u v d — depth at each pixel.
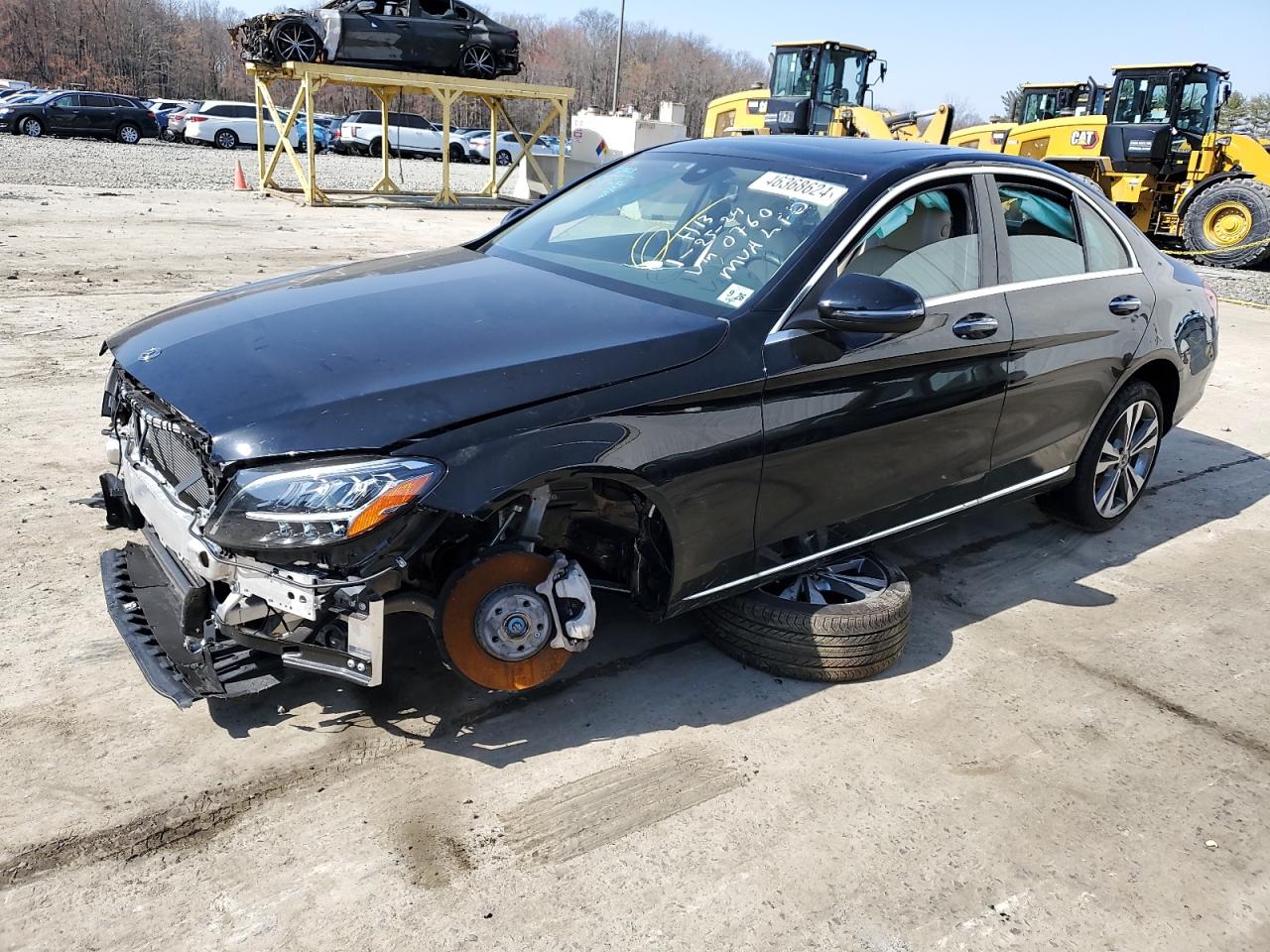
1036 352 3.90
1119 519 4.92
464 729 3.02
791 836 2.67
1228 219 15.84
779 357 3.06
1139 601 4.24
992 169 3.87
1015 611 4.08
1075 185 4.29
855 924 2.39
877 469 3.46
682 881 2.48
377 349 2.77
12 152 24.27
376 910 2.33
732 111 21.17
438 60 19.62
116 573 3.12
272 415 2.50
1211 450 6.45
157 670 2.67
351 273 3.62
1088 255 4.31
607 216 3.89
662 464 2.83
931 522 3.82
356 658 2.55
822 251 3.24
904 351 3.37
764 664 3.39
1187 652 3.83
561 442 2.64
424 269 3.63
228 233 12.87
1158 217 17.06
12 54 69.56
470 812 2.67
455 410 2.56
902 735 3.16
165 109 39.75
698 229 3.54
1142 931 2.44
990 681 3.52
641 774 2.87
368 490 2.41
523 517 2.78
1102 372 4.28
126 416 3.19
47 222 12.48
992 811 2.83
